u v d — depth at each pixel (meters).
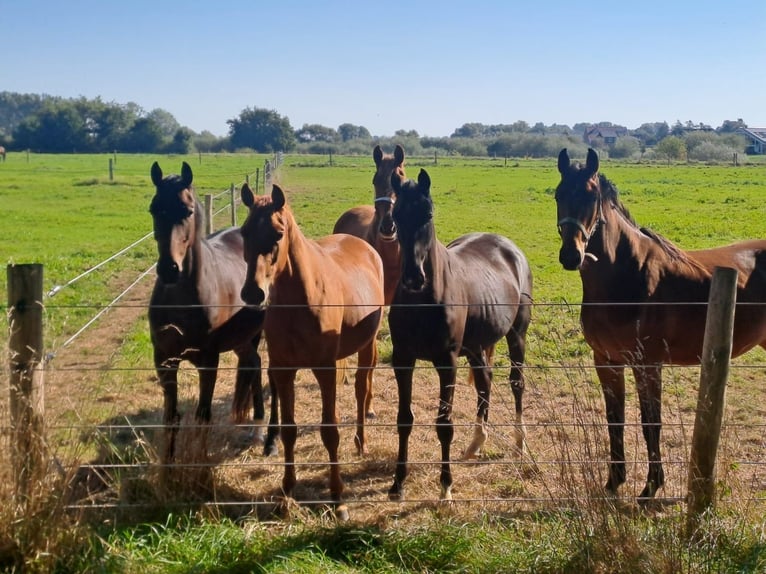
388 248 8.09
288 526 4.33
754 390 7.50
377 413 7.05
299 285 4.84
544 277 13.29
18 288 3.93
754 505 4.34
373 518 4.74
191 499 4.56
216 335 5.75
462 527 4.21
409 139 95.25
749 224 20.50
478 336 5.71
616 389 5.33
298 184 36.34
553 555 3.81
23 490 3.78
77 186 34.72
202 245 5.70
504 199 29.09
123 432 6.15
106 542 3.91
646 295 5.30
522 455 4.68
